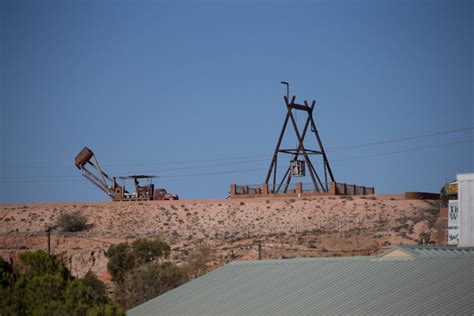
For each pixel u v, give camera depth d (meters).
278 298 128.12
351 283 127.44
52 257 173.50
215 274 149.12
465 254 133.50
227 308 128.38
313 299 123.81
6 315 133.25
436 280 120.62
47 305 128.50
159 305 137.88
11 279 145.62
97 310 126.81
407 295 117.00
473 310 107.50
